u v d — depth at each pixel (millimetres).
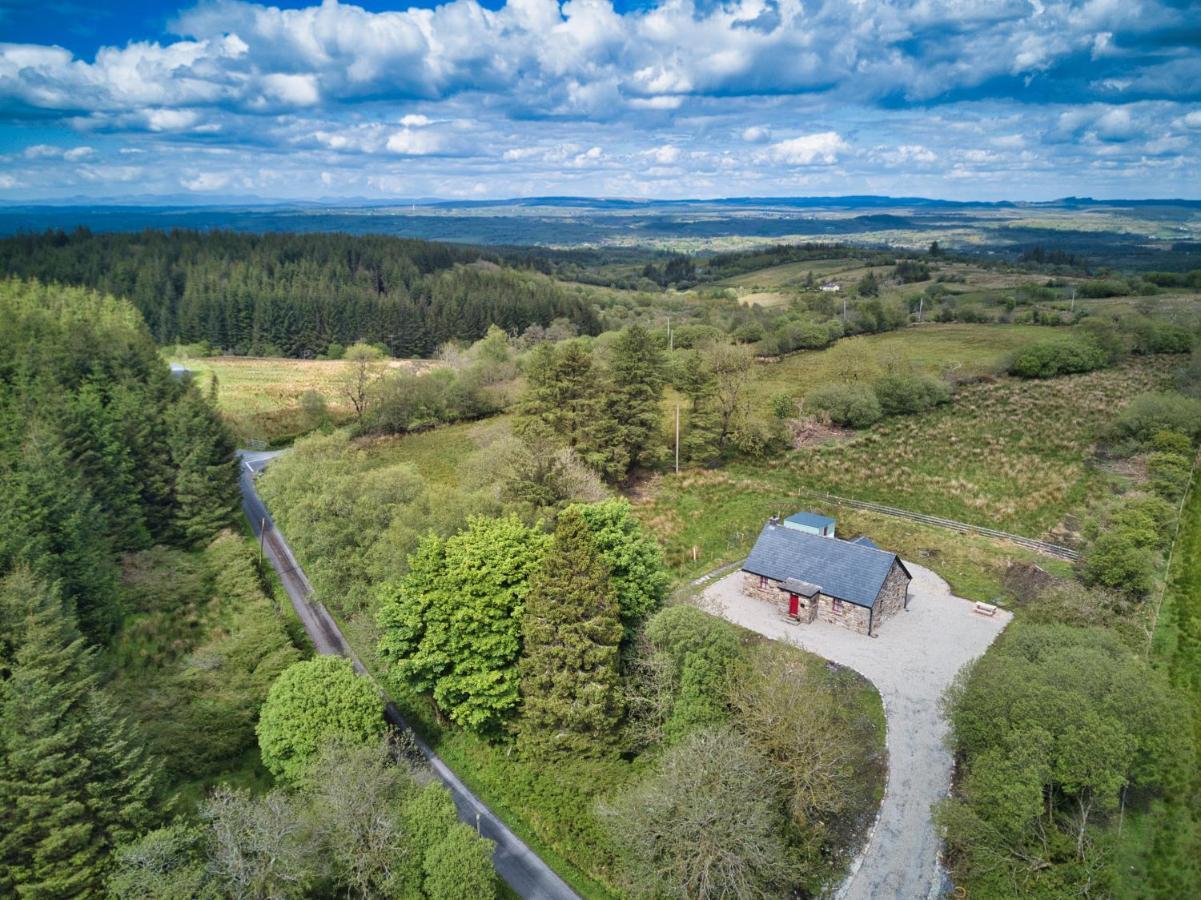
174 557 66312
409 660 46375
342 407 117500
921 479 82938
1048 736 35469
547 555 43719
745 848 32844
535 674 42969
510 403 115000
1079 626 51219
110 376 78625
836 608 57000
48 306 105000
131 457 70125
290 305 166750
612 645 43250
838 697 47375
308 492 67562
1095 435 90938
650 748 43062
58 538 52625
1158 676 45938
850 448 92688
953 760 42812
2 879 32844
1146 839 37344
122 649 54531
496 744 47188
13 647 40219
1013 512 74688
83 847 34531
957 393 108438
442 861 34656
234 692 50125
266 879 33781
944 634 55594
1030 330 142500
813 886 35500
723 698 41562
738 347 117062
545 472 66250
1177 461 79000
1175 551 65250
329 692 43719
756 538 73062
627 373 86938
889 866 36531
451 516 57375
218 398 115875
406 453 98188
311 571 63094
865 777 41719
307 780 39594
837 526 74312
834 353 128125
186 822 38812
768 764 38031
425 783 43250
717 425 92188
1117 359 118750
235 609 61562
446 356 142750
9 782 33906
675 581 65750
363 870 35375
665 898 35000
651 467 89562
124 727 40844
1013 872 34312
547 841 41281
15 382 72812
